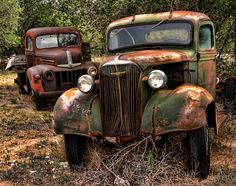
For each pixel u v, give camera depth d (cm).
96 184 566
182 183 554
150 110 557
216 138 768
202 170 568
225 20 1234
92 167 602
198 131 559
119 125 567
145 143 570
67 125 592
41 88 1198
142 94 562
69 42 1359
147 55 588
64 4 1609
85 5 1261
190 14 689
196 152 562
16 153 764
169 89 615
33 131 948
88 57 1366
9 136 907
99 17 1242
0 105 1340
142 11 1158
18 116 1138
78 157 623
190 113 540
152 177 550
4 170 662
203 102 555
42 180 596
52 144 798
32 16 2712
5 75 2397
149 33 684
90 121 582
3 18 2527
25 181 603
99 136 580
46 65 1246
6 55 2953
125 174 562
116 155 572
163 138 597
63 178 591
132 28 697
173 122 542
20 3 2734
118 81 560
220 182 550
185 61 628
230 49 1362
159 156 587
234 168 612
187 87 575
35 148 792
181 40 662
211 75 713
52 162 671
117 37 700
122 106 563
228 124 845
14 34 2673
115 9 1198
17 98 1480
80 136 621
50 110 1233
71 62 1236
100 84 571
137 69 559
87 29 1321
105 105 571
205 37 698
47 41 1344
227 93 914
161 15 696
